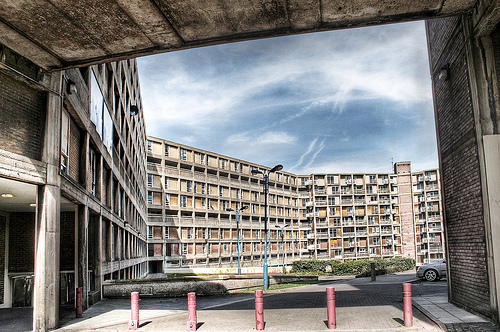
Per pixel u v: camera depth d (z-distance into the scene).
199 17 8.45
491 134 9.33
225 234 70.12
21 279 16.05
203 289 18.64
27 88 10.27
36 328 9.73
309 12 8.39
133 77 32.34
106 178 19.41
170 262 60.47
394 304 12.33
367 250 83.81
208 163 70.25
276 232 83.25
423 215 83.56
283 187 87.50
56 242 10.54
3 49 9.30
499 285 8.88
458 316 9.80
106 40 9.27
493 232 9.05
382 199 86.44
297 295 17.03
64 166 12.20
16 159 9.42
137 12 8.17
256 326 9.25
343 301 13.93
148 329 9.90
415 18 9.06
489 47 9.52
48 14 8.18
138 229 40.31
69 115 12.62
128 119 28.64
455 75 11.11
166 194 61.59
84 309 13.53
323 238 85.06
